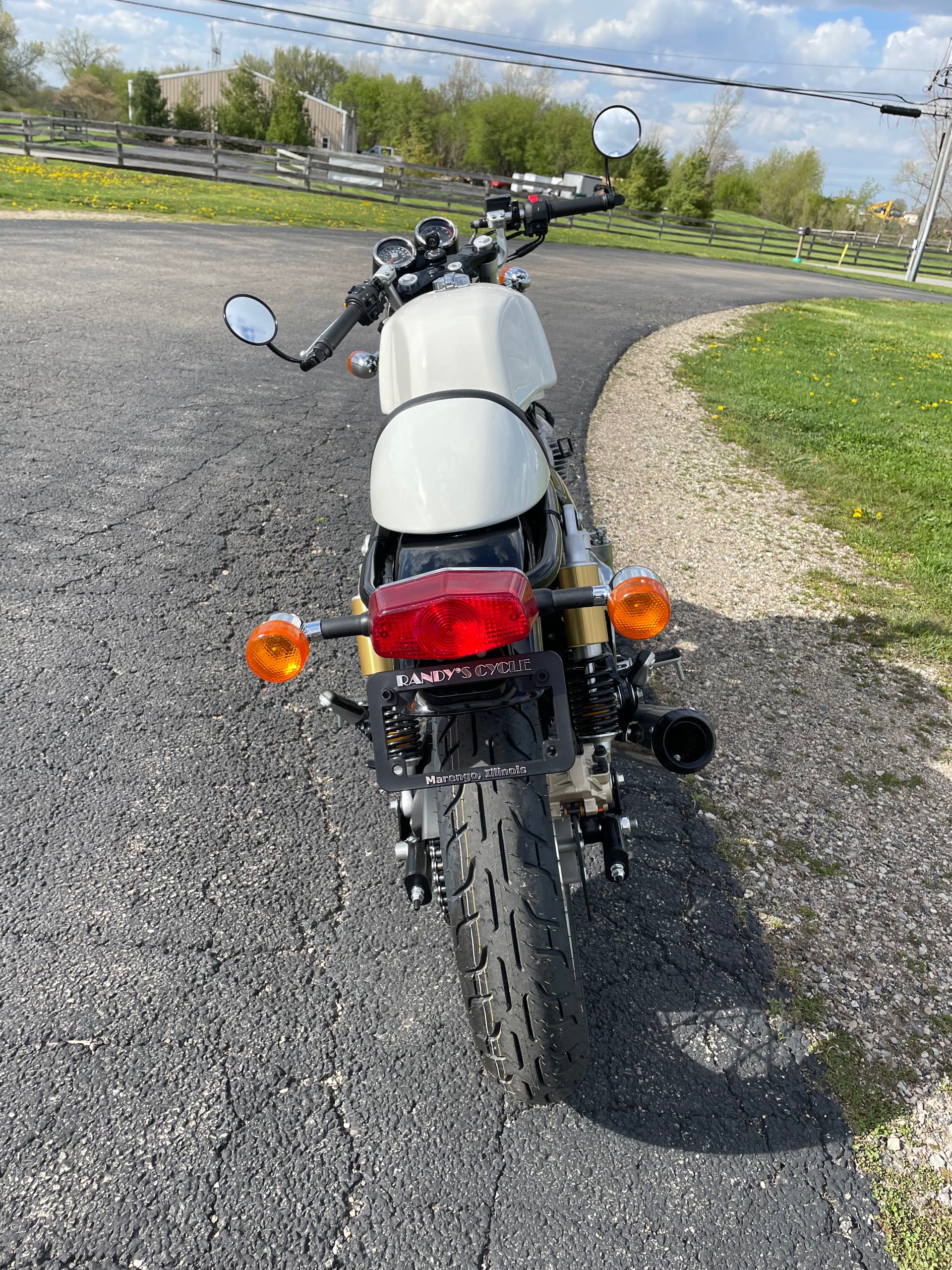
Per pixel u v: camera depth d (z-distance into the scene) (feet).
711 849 10.18
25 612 13.55
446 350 8.58
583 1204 6.70
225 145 118.52
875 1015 8.31
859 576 17.31
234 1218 6.49
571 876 7.33
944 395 36.60
